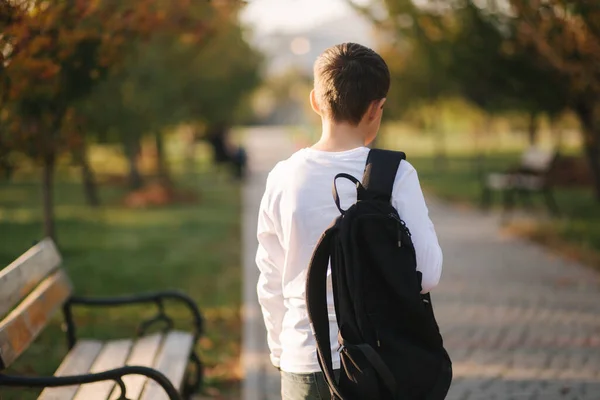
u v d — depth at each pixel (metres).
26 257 4.09
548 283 8.80
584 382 5.30
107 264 10.56
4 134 5.62
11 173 5.97
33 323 3.84
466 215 15.72
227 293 8.66
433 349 2.32
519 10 7.30
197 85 19.36
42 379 3.05
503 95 13.32
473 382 5.32
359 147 2.42
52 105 5.93
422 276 2.33
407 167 2.36
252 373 5.60
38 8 4.29
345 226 2.23
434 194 20.36
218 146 27.00
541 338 6.48
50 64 4.50
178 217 16.50
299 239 2.37
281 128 84.81
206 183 25.78
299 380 2.38
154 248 12.13
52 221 8.66
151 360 4.25
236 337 6.78
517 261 10.27
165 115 15.47
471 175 26.66
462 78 12.66
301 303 2.40
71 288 4.71
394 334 2.28
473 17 10.70
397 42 15.34
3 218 15.65
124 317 7.44
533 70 11.28
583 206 16.22
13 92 4.63
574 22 6.77
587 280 8.95
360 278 2.23
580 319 7.13
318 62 2.47
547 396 5.02
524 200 16.30
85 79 5.95
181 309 7.86
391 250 2.25
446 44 11.99
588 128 13.13
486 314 7.36
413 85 25.22
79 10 4.73
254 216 16.78
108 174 25.94
